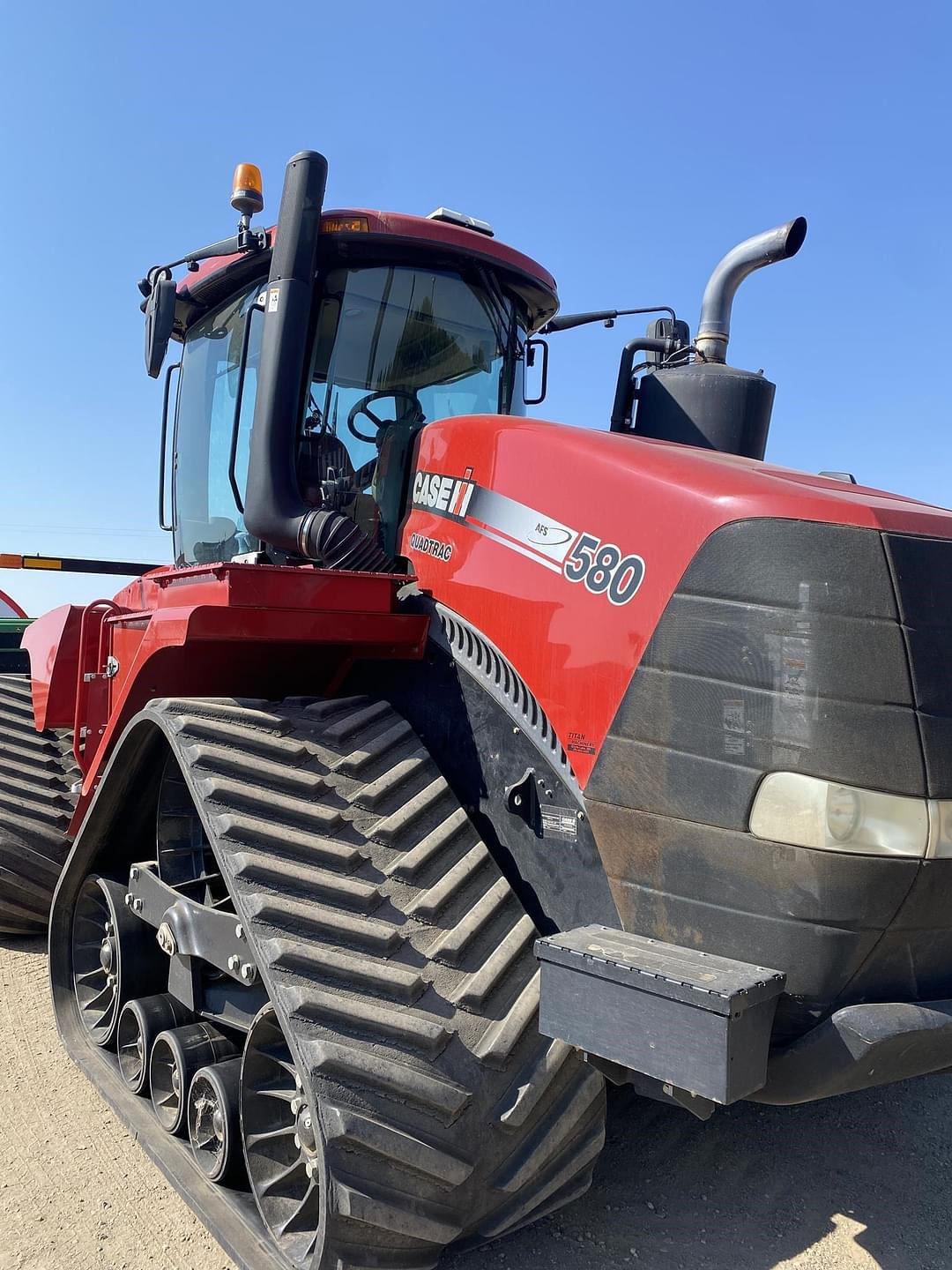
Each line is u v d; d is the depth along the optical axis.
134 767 3.07
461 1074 2.04
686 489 2.12
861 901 1.82
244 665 3.02
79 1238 2.46
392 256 3.18
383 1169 1.94
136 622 3.31
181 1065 2.75
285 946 2.07
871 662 1.84
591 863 2.23
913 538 1.93
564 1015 1.98
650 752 2.07
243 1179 2.54
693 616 2.01
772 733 1.88
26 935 4.66
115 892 3.28
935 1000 1.95
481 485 2.64
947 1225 2.59
